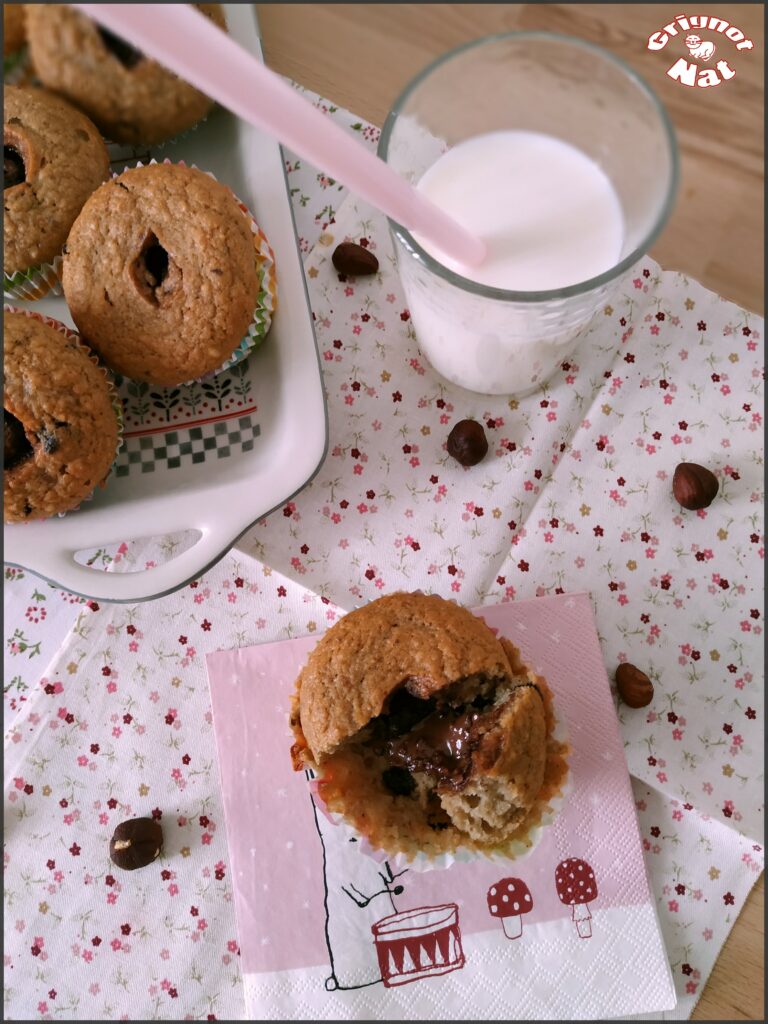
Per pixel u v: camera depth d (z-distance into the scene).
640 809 0.26
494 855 0.24
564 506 0.28
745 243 0.41
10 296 0.29
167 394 0.29
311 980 0.25
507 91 0.24
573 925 0.25
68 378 0.25
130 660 0.28
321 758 0.23
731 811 0.26
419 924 0.25
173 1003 0.26
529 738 0.23
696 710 0.27
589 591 0.28
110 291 0.25
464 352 0.26
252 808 0.26
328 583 0.28
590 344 0.29
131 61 0.21
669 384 0.29
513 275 0.24
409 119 0.24
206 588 0.28
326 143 0.17
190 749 0.27
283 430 0.26
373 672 0.23
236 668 0.27
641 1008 0.24
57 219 0.27
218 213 0.25
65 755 0.27
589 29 0.43
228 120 0.28
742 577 0.28
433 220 0.21
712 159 0.42
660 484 0.28
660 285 0.30
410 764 0.24
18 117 0.26
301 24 0.40
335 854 0.26
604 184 0.24
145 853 0.26
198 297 0.25
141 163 0.28
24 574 0.29
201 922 0.26
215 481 0.27
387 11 0.41
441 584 0.28
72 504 0.26
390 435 0.29
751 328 0.29
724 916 0.25
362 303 0.30
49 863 0.27
